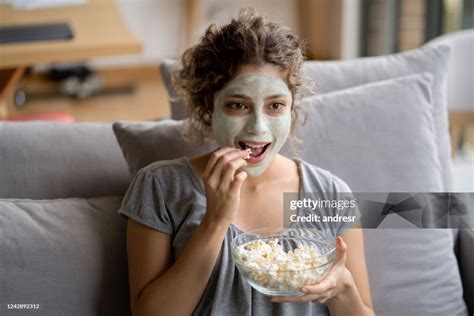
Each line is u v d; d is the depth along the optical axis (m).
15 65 2.46
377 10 4.05
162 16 4.52
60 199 1.47
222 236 1.27
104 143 1.64
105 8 3.00
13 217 1.38
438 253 1.55
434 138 1.65
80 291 1.36
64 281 1.36
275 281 1.21
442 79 1.79
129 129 1.56
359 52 4.32
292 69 1.30
